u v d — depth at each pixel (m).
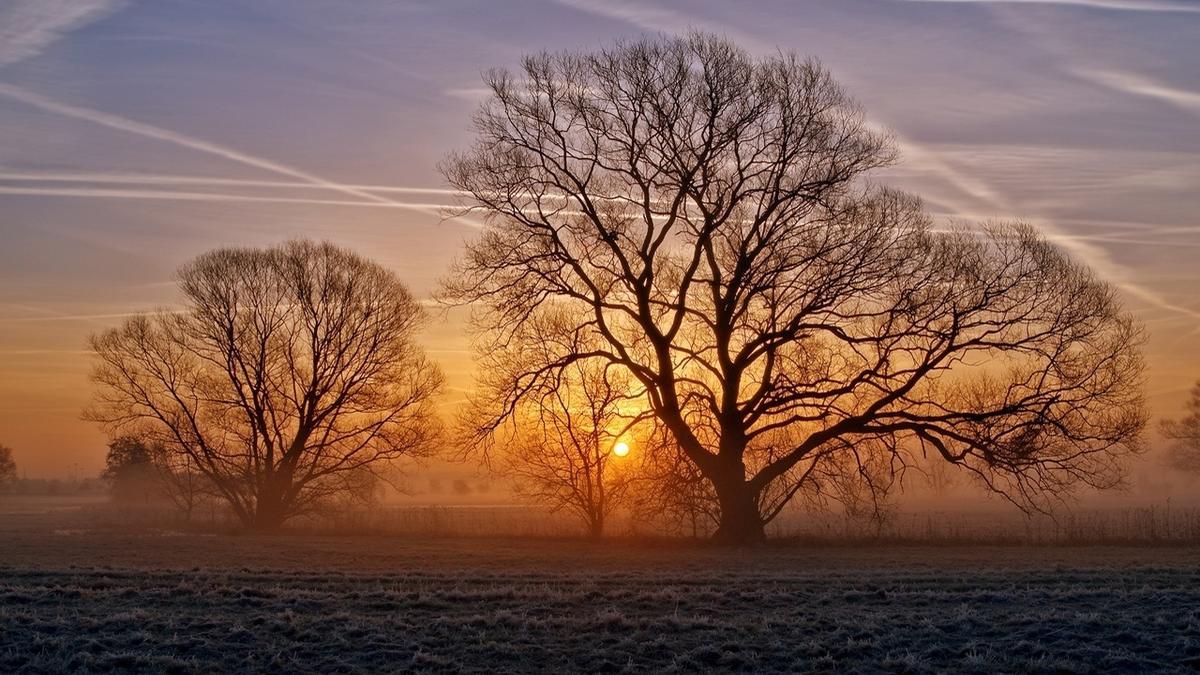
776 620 16.39
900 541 33.78
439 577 22.14
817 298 32.41
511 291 34.31
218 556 29.28
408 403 49.88
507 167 33.75
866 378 33.00
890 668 14.33
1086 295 32.28
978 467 33.09
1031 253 32.19
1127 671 14.06
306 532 43.16
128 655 14.74
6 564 26.08
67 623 16.30
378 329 49.50
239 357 48.12
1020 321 32.25
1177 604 17.44
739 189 32.97
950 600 18.38
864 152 32.66
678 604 17.97
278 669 14.61
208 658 14.98
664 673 14.21
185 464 49.12
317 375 48.75
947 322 32.31
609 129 33.47
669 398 34.00
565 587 20.22
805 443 33.88
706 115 32.62
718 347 34.12
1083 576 22.05
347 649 15.29
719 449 34.69
